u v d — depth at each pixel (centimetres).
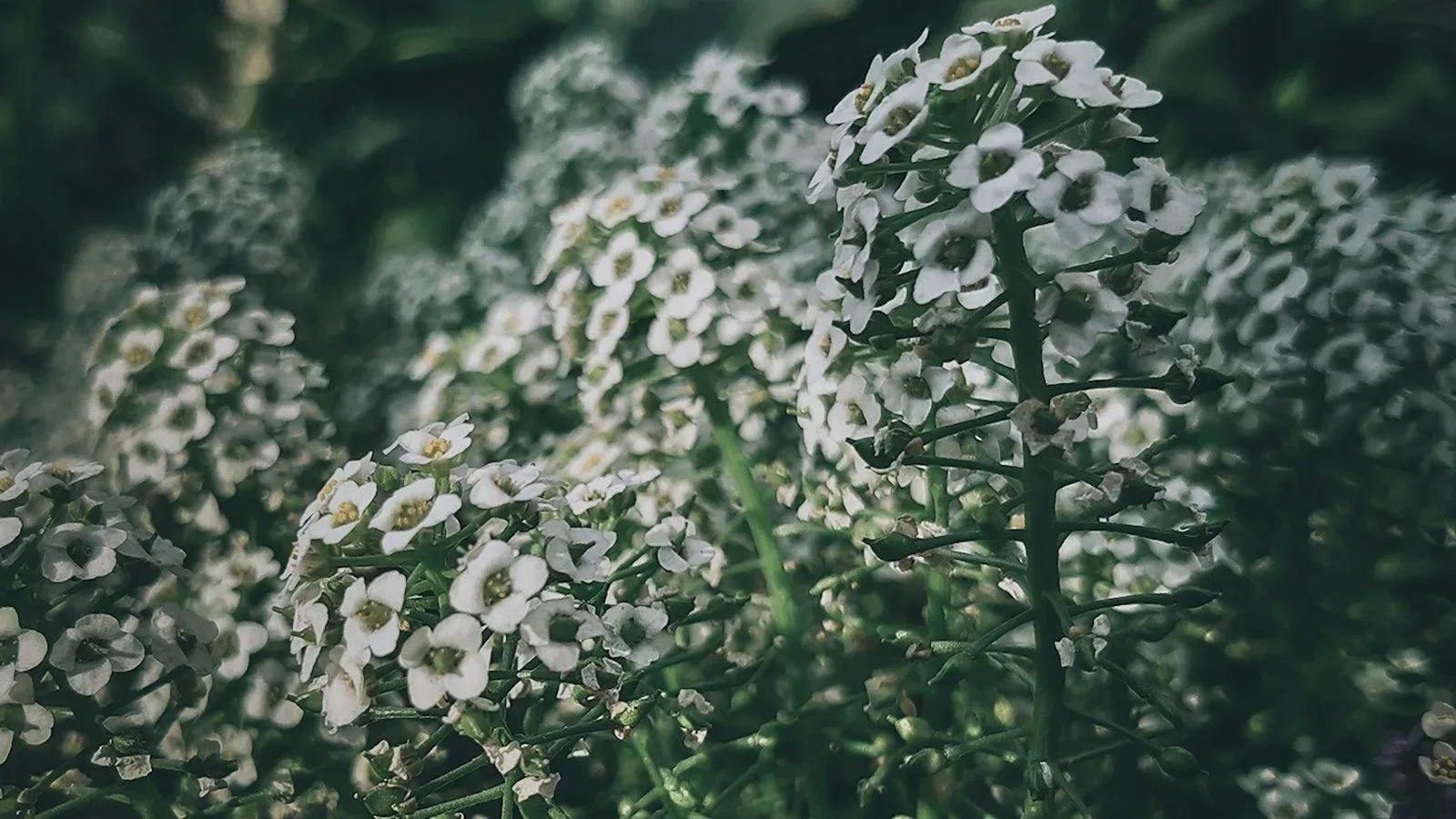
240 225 24
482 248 22
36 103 32
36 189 32
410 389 21
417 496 12
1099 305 12
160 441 15
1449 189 25
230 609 15
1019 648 13
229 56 35
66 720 13
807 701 14
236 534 15
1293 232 15
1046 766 12
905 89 12
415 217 32
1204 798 15
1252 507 15
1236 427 15
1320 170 16
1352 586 15
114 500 14
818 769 14
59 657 13
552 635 11
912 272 12
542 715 15
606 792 15
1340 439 15
